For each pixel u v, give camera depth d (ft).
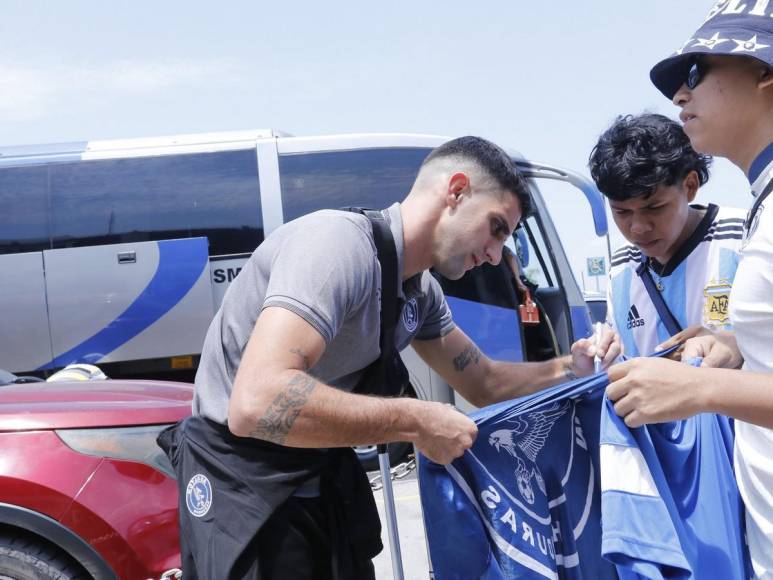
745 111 5.55
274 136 25.31
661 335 8.29
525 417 6.44
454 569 6.11
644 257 8.41
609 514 5.84
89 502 9.36
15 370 23.97
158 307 24.12
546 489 6.46
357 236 6.33
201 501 6.45
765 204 5.34
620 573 6.12
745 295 5.39
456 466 6.17
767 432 5.73
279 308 5.87
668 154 7.55
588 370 8.18
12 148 24.94
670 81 6.15
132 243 24.31
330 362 6.50
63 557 9.43
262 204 24.50
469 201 6.75
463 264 6.93
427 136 25.35
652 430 6.34
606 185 7.78
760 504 5.87
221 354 6.61
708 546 6.33
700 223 8.06
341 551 6.50
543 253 24.99
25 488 9.24
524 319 23.85
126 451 9.78
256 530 6.21
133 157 24.79
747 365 5.71
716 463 6.51
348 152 24.86
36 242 24.26
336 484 6.54
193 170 24.71
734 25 5.48
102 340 24.04
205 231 24.39
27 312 24.03
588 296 34.99
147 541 9.48
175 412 10.49
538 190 25.34
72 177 24.61
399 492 18.78
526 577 6.04
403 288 6.99
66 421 9.76
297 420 5.68
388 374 6.79
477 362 8.25
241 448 6.35
